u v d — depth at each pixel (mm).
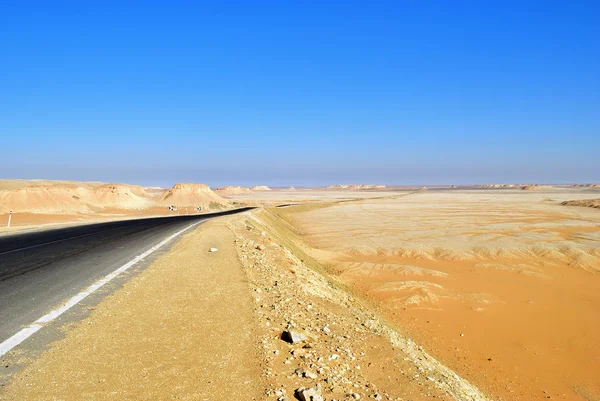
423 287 24688
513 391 12141
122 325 6703
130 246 16156
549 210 93000
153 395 4520
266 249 19031
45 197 51906
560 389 12711
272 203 119188
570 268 32469
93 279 9906
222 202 92688
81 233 21391
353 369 6293
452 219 71500
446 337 16703
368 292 23906
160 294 8766
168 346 5941
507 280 28078
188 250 15273
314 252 37469
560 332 18125
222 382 4969
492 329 18203
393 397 5617
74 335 6117
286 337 6758
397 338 10797
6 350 5402
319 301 11242
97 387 4598
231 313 7719
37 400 4211
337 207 109688
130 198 70125
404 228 57562
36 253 13852
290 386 5102
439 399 5906
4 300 7848
